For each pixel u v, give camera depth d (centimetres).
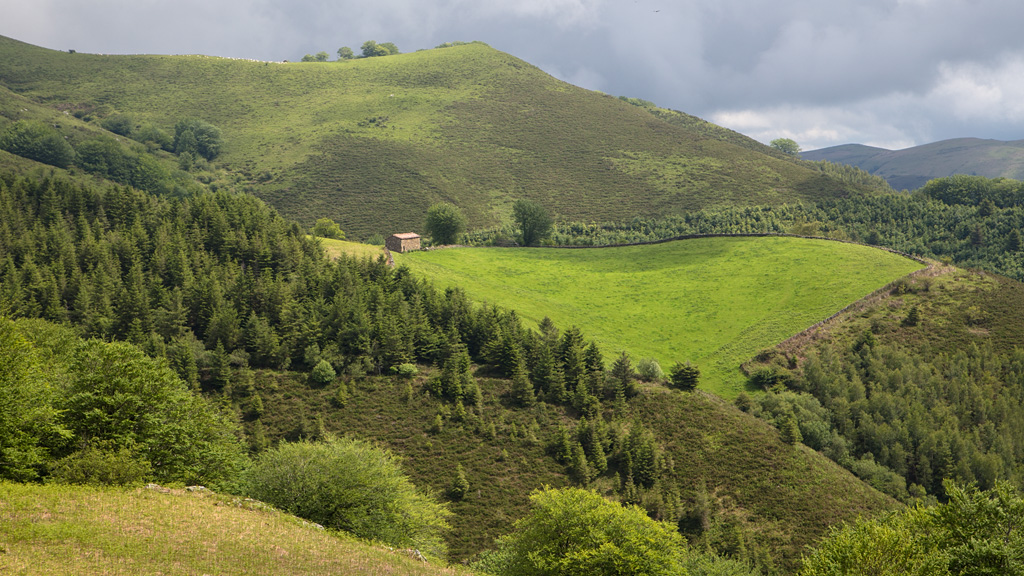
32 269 11344
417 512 5669
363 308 11550
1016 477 9912
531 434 9544
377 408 9975
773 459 9369
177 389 5722
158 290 11425
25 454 4188
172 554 3575
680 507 8406
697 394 10819
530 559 4988
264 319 11200
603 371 10938
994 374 11931
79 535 3516
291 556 3938
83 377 5075
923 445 10394
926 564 3881
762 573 7575
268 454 5541
